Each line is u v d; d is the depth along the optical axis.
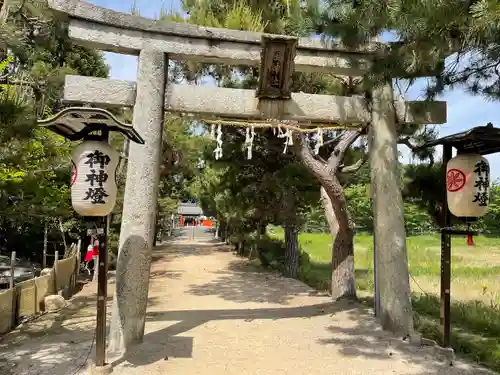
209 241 34.59
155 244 28.59
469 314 7.86
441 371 5.02
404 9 3.63
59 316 7.76
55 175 8.46
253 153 11.95
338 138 9.34
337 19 4.37
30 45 7.11
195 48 6.25
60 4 5.68
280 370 5.04
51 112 7.92
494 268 14.70
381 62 4.84
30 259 14.89
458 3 3.40
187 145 12.65
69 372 4.78
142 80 6.03
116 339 5.65
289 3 7.16
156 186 6.01
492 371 5.03
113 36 5.96
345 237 9.56
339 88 9.06
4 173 6.30
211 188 19.67
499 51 3.92
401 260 6.62
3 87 5.84
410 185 7.32
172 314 7.94
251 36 6.36
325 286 11.39
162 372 4.90
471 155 5.34
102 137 4.86
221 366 5.14
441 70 5.34
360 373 4.96
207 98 6.38
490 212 29.00
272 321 7.40
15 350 5.59
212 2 7.92
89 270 13.45
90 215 4.79
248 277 13.48
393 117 6.86
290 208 12.76
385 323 6.72
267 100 6.54
